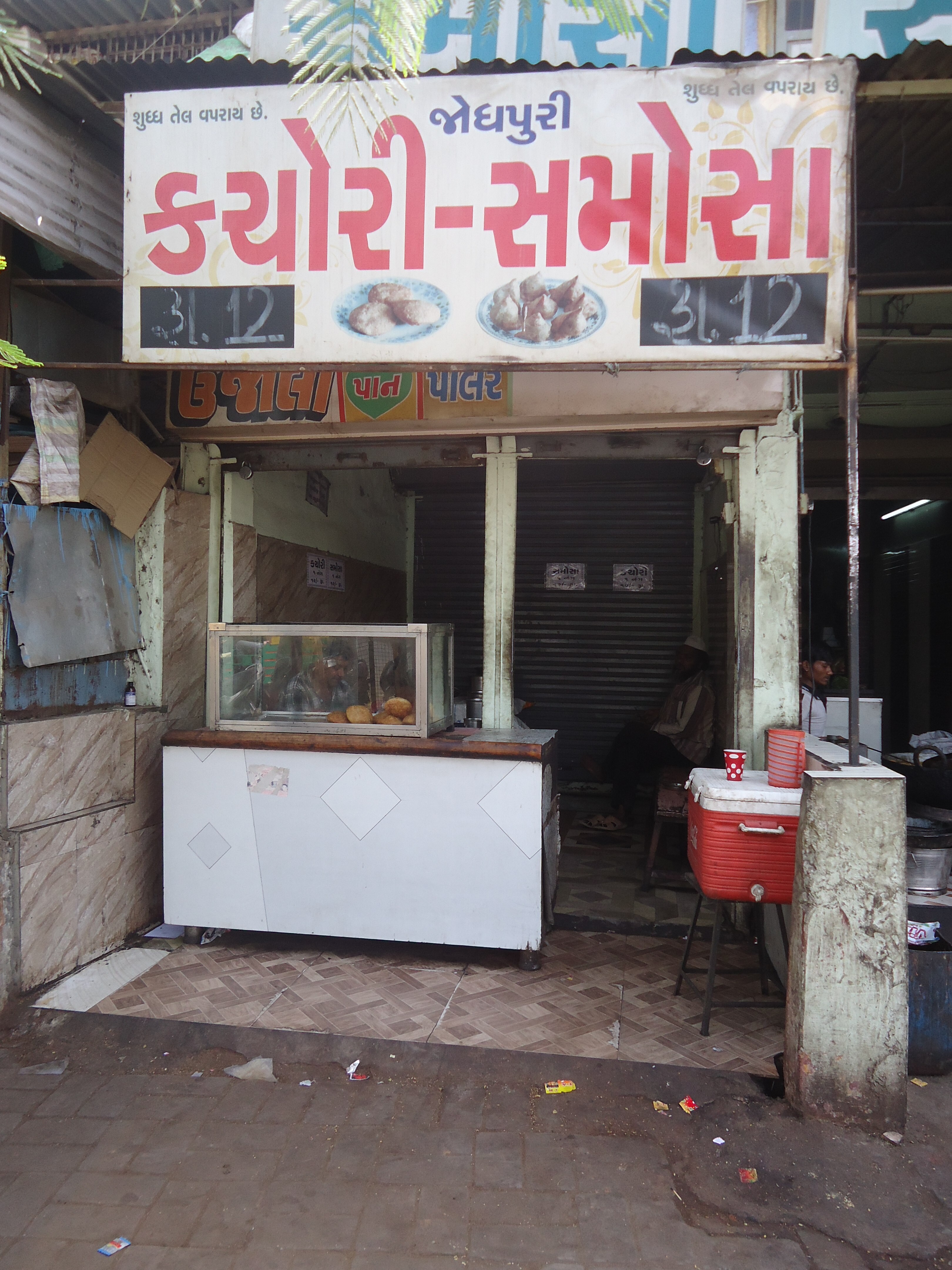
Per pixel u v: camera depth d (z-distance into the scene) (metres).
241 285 2.94
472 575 7.21
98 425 4.20
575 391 3.96
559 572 6.94
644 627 6.84
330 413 4.18
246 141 2.91
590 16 2.40
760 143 2.73
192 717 4.43
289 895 3.80
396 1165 2.45
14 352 1.30
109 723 3.85
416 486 7.16
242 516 4.67
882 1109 2.60
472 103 2.81
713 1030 3.19
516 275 2.83
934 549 6.31
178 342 2.98
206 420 4.30
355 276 2.89
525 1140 2.57
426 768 3.68
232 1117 2.69
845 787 2.62
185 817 3.89
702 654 5.70
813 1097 2.63
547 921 4.02
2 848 3.28
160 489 4.12
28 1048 3.09
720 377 3.85
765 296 2.75
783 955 3.51
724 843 3.08
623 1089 2.81
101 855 3.79
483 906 3.65
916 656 6.62
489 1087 2.83
